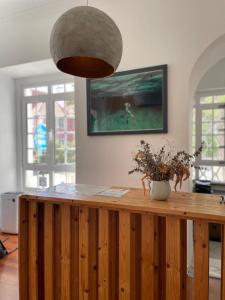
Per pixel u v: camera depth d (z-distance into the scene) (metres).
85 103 2.95
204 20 2.39
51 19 3.08
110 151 2.84
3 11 3.17
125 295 1.57
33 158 4.20
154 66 2.58
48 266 1.79
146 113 2.64
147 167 1.64
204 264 1.39
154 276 1.52
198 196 1.72
